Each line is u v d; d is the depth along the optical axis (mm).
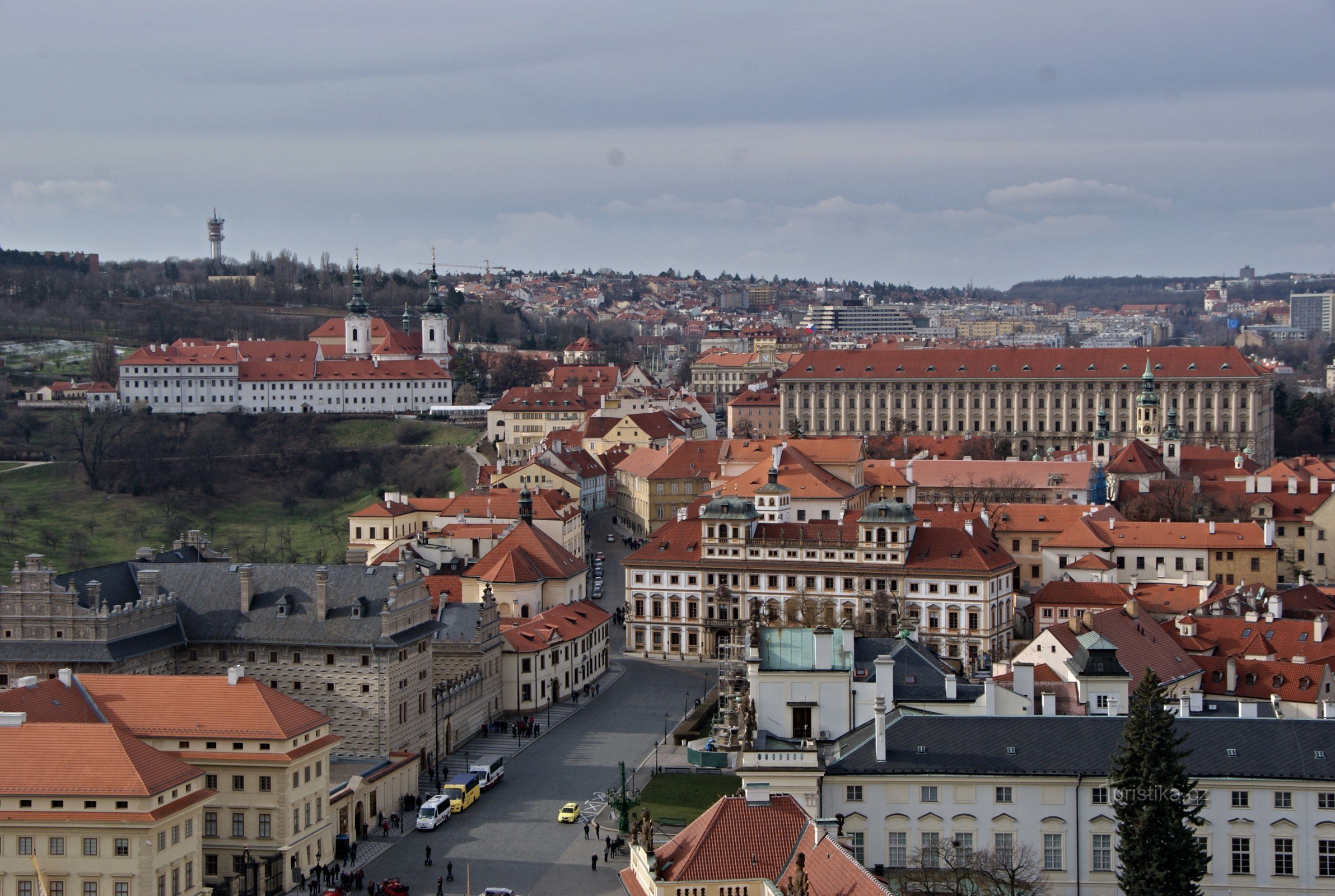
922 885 139000
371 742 199125
